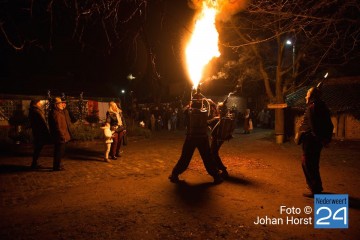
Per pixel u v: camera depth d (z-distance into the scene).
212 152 6.98
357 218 4.57
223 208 4.98
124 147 13.12
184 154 6.43
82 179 7.05
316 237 3.96
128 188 6.20
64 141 7.99
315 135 5.36
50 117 7.89
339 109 15.93
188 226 4.27
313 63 15.35
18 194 5.88
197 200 5.39
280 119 15.02
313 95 5.56
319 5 8.49
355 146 13.42
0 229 4.20
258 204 5.18
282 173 7.60
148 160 9.68
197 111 6.31
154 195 5.69
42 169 8.17
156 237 3.94
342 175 7.39
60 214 4.76
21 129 14.68
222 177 7.06
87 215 4.71
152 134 20.42
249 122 20.97
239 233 4.06
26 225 4.33
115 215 4.70
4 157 10.08
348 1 8.25
